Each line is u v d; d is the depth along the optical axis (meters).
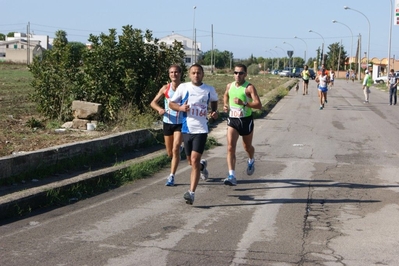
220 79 61.47
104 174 9.24
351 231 6.75
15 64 86.06
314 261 5.65
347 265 5.56
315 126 18.75
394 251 6.02
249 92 8.81
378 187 9.33
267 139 15.34
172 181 9.23
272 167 11.11
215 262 5.58
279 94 35.28
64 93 15.91
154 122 15.20
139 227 6.83
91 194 8.66
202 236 6.47
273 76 85.00
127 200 8.27
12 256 5.72
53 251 5.89
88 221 7.10
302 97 35.44
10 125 15.68
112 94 15.59
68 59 16.06
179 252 5.89
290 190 9.02
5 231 6.62
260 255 5.81
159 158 11.00
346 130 17.70
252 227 6.87
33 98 16.27
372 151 13.40
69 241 6.25
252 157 9.62
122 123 14.95
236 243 6.21
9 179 8.52
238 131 8.98
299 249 6.03
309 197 8.54
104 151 11.22
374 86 56.19
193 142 7.82
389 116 22.95
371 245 6.21
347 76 84.19
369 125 19.31
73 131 14.33
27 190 7.91
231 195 8.63
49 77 15.98
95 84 15.55
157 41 16.66
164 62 16.58
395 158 12.41
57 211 7.61
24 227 6.80
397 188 9.27
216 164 11.36
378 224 7.08
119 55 15.80
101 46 15.73
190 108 7.82
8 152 10.84
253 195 8.64
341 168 11.09
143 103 16.16
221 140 14.95
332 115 22.92
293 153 12.96
